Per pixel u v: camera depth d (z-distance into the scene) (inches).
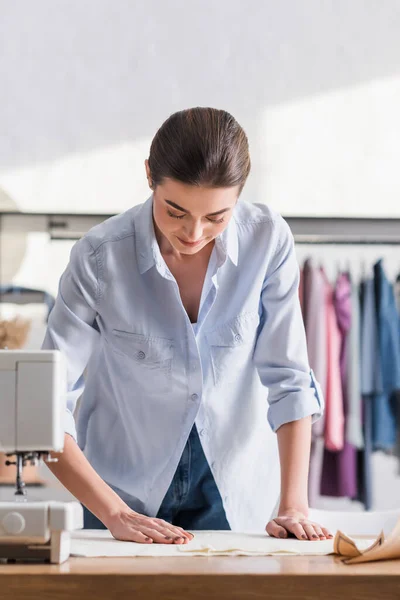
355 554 63.3
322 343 195.0
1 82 203.3
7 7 203.5
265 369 91.1
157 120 204.5
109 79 204.4
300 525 76.5
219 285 89.4
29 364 67.5
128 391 89.7
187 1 205.8
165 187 73.1
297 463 86.0
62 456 78.7
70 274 86.7
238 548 67.0
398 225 206.7
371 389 196.4
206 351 89.9
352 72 206.8
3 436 67.1
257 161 205.5
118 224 89.0
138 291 87.4
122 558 63.5
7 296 204.4
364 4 207.5
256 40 206.1
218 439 91.4
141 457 91.1
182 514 92.7
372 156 206.4
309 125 206.1
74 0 204.7
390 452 198.8
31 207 203.0
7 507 61.1
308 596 55.1
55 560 61.0
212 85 205.3
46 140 203.6
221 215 74.7
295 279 92.0
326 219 206.1
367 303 198.8
